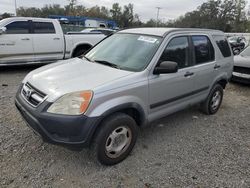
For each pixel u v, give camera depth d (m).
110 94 3.19
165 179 3.32
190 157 3.87
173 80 4.08
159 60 3.85
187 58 4.45
